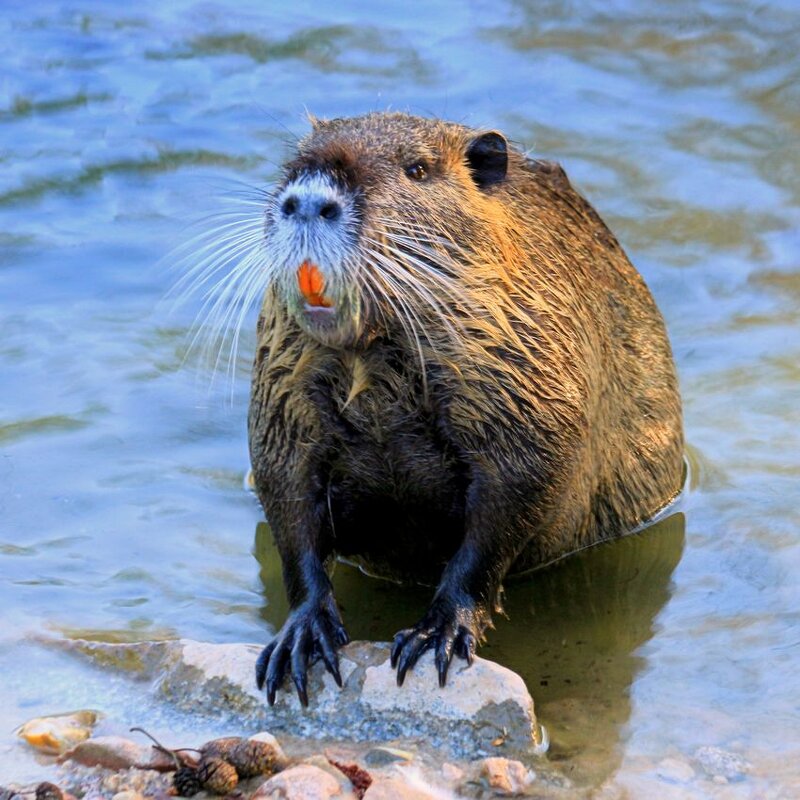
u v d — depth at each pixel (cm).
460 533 1468
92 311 2061
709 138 2528
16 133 2556
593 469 1548
